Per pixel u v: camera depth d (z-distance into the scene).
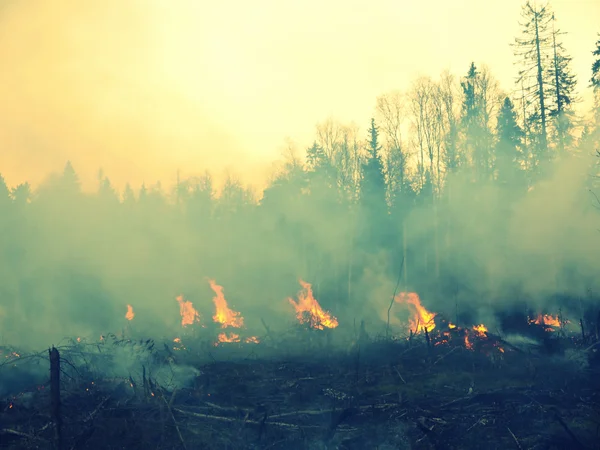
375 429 10.51
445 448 9.57
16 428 9.90
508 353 17.66
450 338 19.89
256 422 10.69
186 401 11.98
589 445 9.46
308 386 13.88
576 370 14.60
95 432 9.70
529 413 11.14
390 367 16.34
